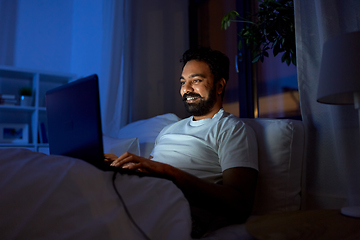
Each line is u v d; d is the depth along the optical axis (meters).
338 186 1.22
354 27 1.22
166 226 0.72
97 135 0.85
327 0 1.25
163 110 2.86
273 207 1.21
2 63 3.08
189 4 3.10
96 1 3.00
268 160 1.26
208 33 2.90
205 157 1.23
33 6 3.30
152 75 2.84
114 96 2.58
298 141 1.29
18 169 0.67
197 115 1.44
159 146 1.41
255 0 2.43
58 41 3.43
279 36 1.59
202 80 1.42
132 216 0.70
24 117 3.06
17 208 0.60
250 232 0.68
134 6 2.79
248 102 2.42
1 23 3.11
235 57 2.48
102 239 0.62
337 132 1.18
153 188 0.79
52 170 0.69
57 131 0.99
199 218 1.05
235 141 1.16
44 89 3.26
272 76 2.30
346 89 0.84
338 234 0.63
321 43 1.27
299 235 0.64
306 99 1.35
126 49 2.68
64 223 0.62
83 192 0.67
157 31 2.91
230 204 0.98
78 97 0.90
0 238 0.57
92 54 2.99
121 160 0.98
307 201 1.30
